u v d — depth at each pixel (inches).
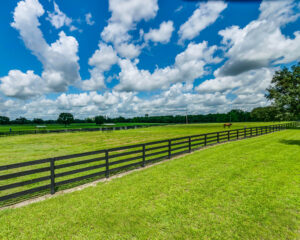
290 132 839.1
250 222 127.5
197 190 184.9
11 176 157.2
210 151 399.5
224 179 214.8
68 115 3410.4
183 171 254.4
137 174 250.1
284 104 476.7
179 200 163.3
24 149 558.6
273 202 154.7
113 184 211.3
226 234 115.6
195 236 114.4
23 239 114.3
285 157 318.0
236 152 375.6
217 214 139.0
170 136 968.9
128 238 114.3
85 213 144.1
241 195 170.4
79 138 933.8
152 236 115.6
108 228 124.6
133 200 165.8
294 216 133.8
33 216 141.2
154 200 164.9
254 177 218.4
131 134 1171.3
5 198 154.4
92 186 209.2
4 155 458.3
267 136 684.7
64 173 200.1
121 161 263.7
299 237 111.3
